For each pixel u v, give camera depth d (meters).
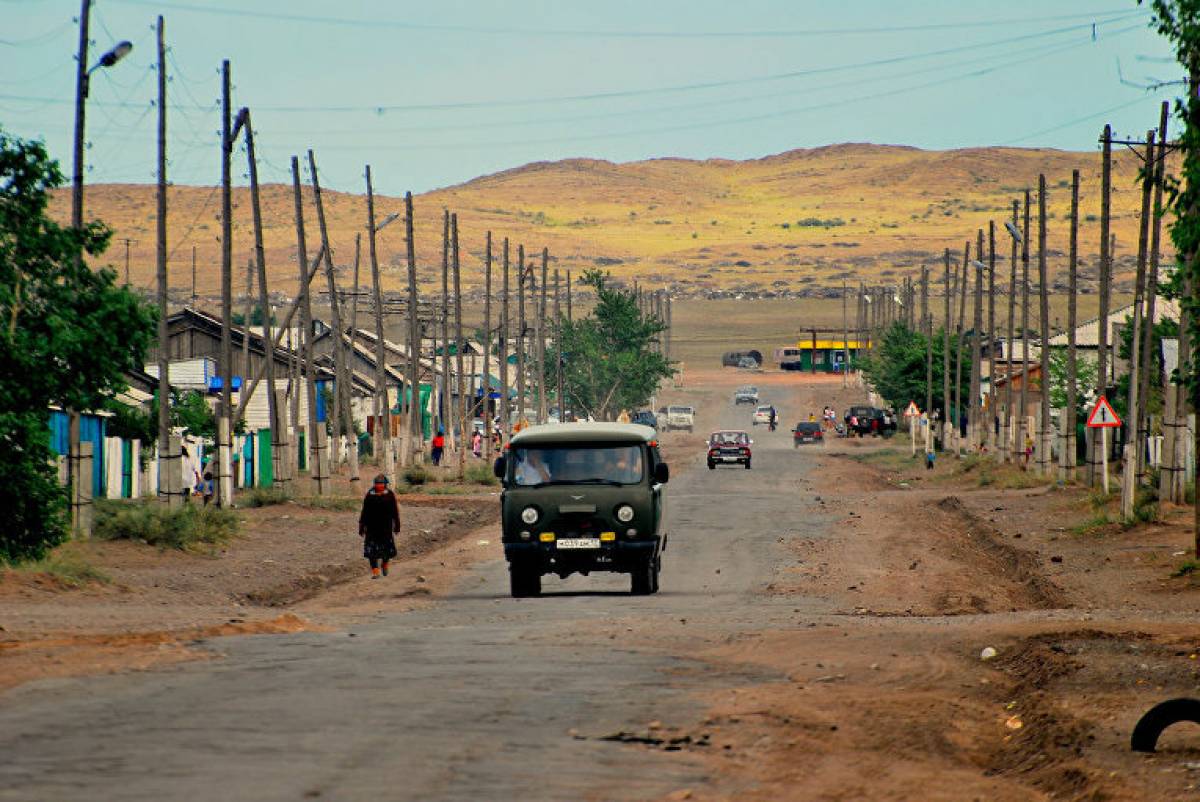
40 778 27.67
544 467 80.62
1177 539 103.56
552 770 29.34
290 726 33.62
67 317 89.19
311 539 116.69
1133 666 46.66
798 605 73.88
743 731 34.47
